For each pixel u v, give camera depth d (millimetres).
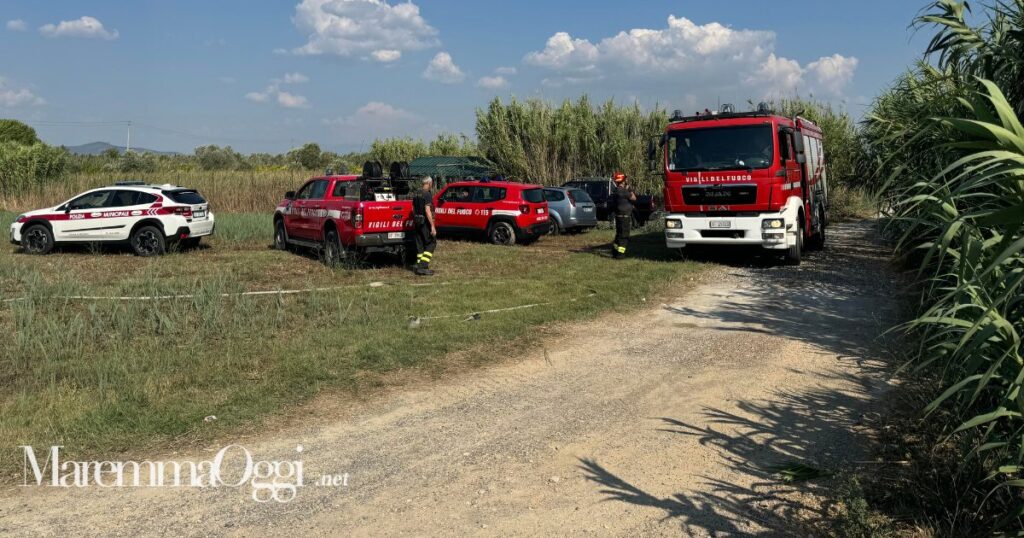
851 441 5043
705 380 6754
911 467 4457
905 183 8164
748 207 13617
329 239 14438
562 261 15055
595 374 7074
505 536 3814
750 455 4883
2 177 31125
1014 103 5945
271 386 6406
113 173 34156
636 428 5508
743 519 3936
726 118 13992
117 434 5289
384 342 7879
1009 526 3531
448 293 11094
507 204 18500
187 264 14312
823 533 3744
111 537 3840
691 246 14898
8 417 5500
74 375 6543
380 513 4125
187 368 6828
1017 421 3781
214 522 4023
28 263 14398
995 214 2592
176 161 52031
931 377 5871
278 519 4059
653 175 29391
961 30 5648
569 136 29703
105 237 15812
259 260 14992
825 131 25609
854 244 18531
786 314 9750
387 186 14086
